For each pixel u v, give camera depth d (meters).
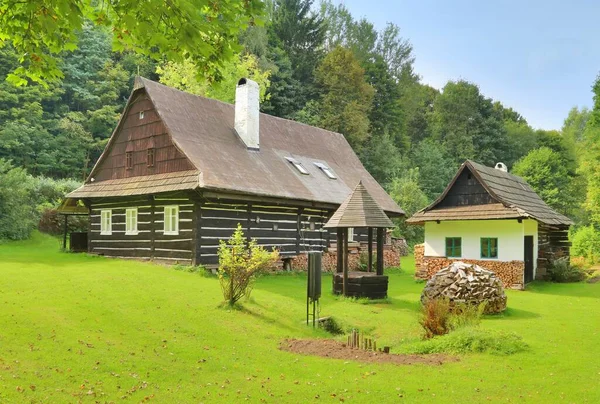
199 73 6.54
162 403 6.39
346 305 14.88
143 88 20.83
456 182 21.69
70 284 13.38
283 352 9.17
